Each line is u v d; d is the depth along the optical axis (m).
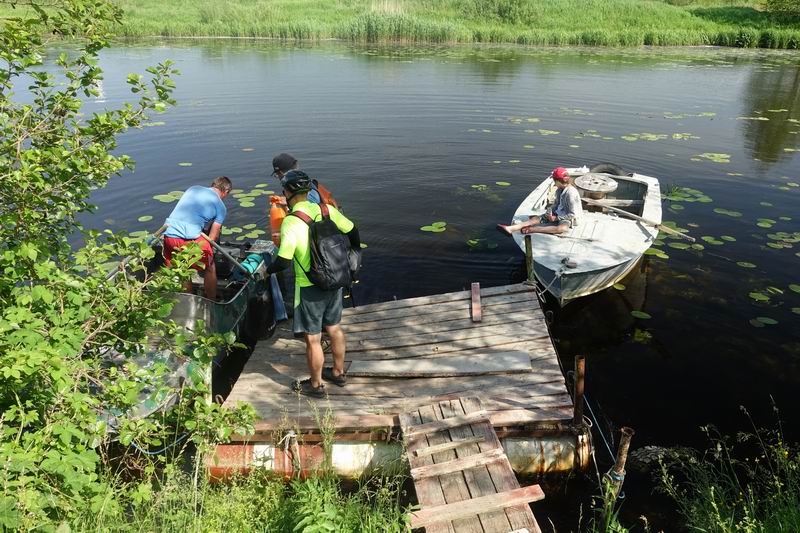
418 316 5.23
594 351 5.33
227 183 5.43
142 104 3.47
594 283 5.80
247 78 16.91
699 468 3.75
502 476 3.39
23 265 2.89
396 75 17.72
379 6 30.30
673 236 7.54
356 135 11.66
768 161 10.39
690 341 5.44
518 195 8.92
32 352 2.40
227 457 3.88
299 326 4.03
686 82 17.41
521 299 5.37
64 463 2.49
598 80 17.42
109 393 2.99
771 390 4.77
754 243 7.32
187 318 4.48
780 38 25.73
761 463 4.00
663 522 3.55
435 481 3.40
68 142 3.23
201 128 11.93
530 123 12.75
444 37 26.38
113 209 8.05
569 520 3.59
